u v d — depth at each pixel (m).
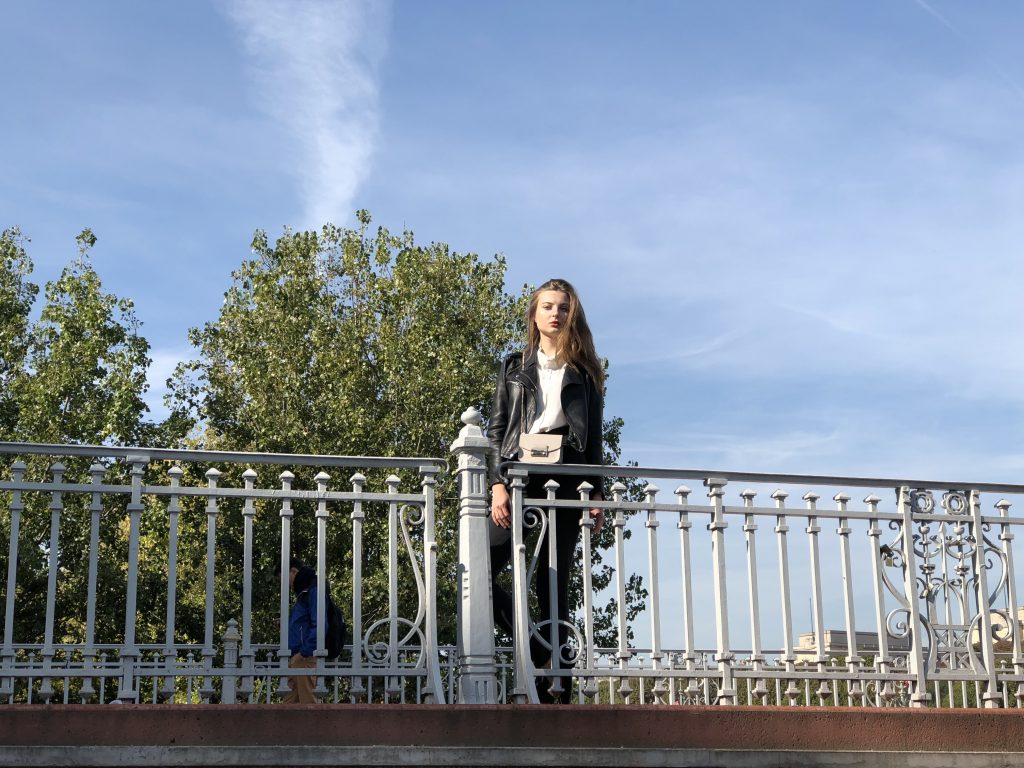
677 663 5.55
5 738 4.34
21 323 29.06
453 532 20.59
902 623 5.67
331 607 6.64
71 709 4.42
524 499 5.40
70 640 23.19
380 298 28.92
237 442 27.75
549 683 5.88
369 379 27.33
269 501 23.33
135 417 26.25
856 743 5.16
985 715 5.36
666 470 5.48
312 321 28.53
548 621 5.29
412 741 4.69
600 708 4.91
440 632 19.64
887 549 5.72
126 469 23.94
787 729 5.09
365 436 25.83
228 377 29.55
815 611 5.50
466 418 5.52
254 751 4.51
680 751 4.92
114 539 23.56
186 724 4.50
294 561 8.07
